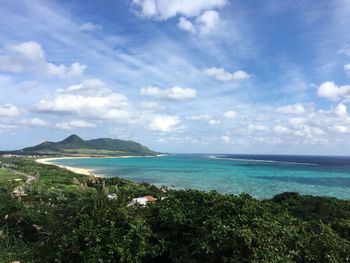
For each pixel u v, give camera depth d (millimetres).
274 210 11602
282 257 8461
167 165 197250
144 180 99875
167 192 12531
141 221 10344
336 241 9438
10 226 14070
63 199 17078
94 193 11508
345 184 87125
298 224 10703
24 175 103938
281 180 98500
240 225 9539
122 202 11500
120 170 150750
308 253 8844
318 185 84875
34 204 17094
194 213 10352
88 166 186625
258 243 8719
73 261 9781
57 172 110125
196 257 9445
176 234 10242
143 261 10109
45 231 12492
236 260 8523
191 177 110500
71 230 10422
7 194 17297
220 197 10938
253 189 75875
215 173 128750
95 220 10320
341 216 21125
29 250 11773
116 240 9711
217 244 8969
